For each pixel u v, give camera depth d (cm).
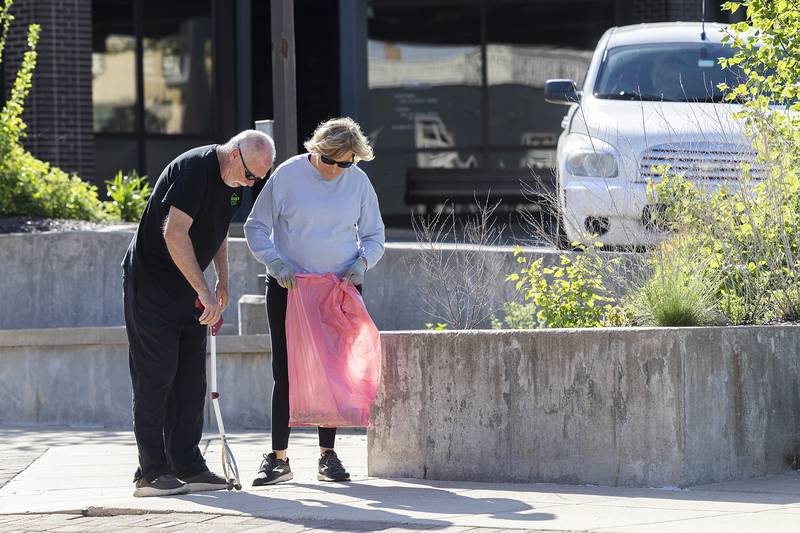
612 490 1727
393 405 1889
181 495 1759
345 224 1841
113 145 5394
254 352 2620
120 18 5388
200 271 1739
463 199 5428
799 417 1894
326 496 1717
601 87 3102
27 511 1669
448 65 5719
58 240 3097
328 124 1811
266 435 2498
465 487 1784
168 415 1797
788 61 2300
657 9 5122
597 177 2742
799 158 2209
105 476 1983
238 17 5422
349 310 1805
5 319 3112
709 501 1628
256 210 1845
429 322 2822
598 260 2205
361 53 5181
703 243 2112
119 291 3081
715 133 2447
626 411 1752
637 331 1744
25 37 4691
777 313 2066
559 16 5706
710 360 1764
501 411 1823
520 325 2386
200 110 5522
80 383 2734
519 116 5725
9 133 3600
